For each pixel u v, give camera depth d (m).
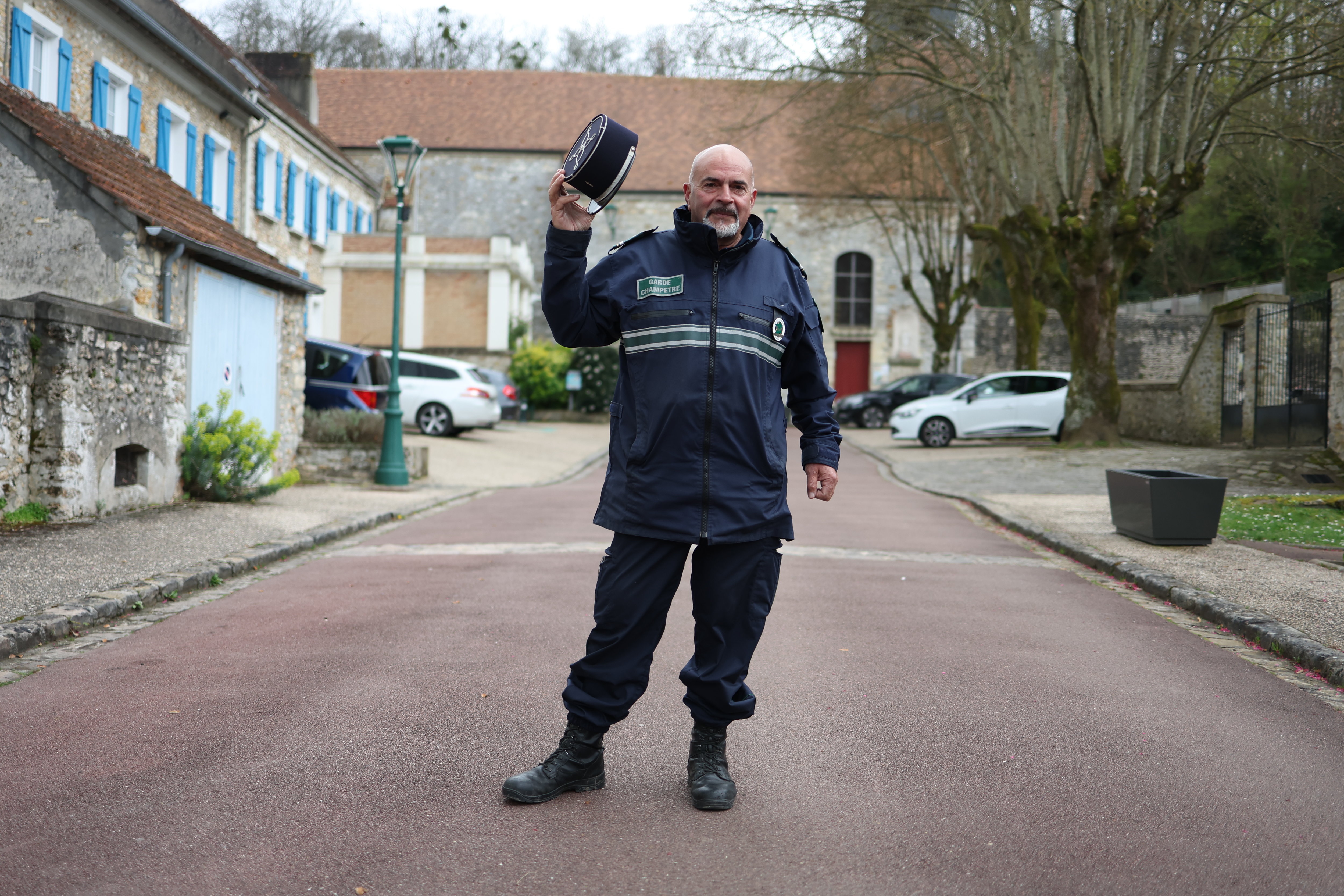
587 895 2.70
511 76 47.97
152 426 10.88
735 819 3.23
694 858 2.94
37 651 5.37
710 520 3.22
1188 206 40.88
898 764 3.75
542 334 45.59
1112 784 3.56
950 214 35.16
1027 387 24.28
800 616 6.39
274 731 4.06
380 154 44.47
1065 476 17.05
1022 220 21.36
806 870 2.86
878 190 35.59
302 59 34.75
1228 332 20.50
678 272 3.25
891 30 18.97
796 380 3.51
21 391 9.03
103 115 16.75
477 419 24.14
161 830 3.10
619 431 3.32
